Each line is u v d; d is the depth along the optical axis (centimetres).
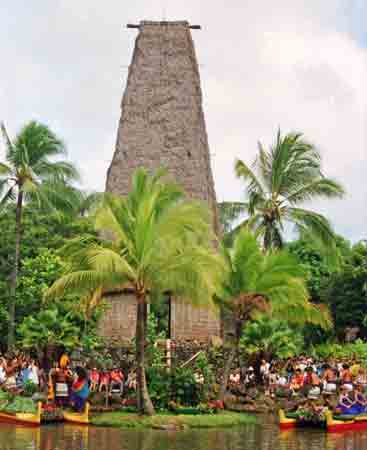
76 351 3900
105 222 3256
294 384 4031
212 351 4212
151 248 3222
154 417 3231
